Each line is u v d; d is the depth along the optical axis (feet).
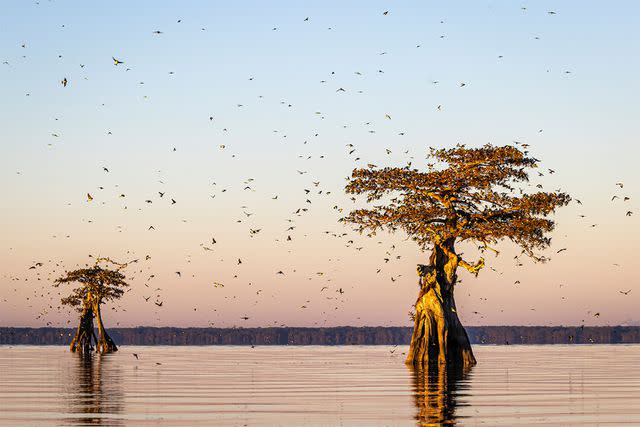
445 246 250.37
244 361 327.26
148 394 153.48
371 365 281.13
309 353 476.95
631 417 116.57
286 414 121.29
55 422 111.55
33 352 474.49
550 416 117.60
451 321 252.83
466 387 167.63
